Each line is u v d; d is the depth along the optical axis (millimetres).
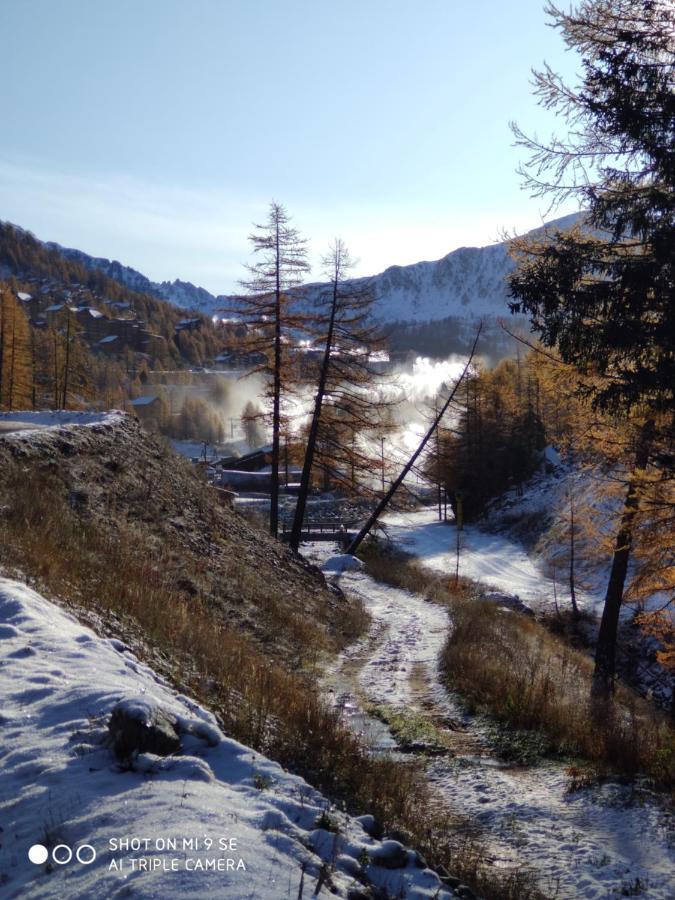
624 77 8977
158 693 6527
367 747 8602
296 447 28000
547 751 10031
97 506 14508
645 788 8344
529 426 66188
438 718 11516
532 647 19234
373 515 34344
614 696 15070
